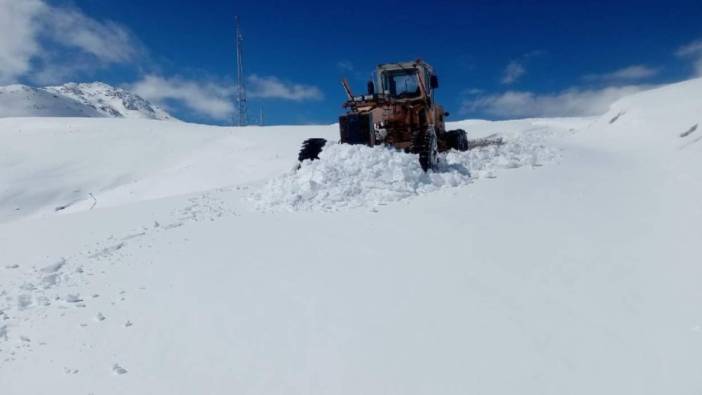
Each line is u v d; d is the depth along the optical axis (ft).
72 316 13.05
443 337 10.46
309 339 10.78
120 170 105.29
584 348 9.62
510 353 9.68
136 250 18.92
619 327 10.25
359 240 17.71
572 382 8.63
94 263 17.72
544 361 9.32
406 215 20.65
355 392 8.84
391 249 16.40
